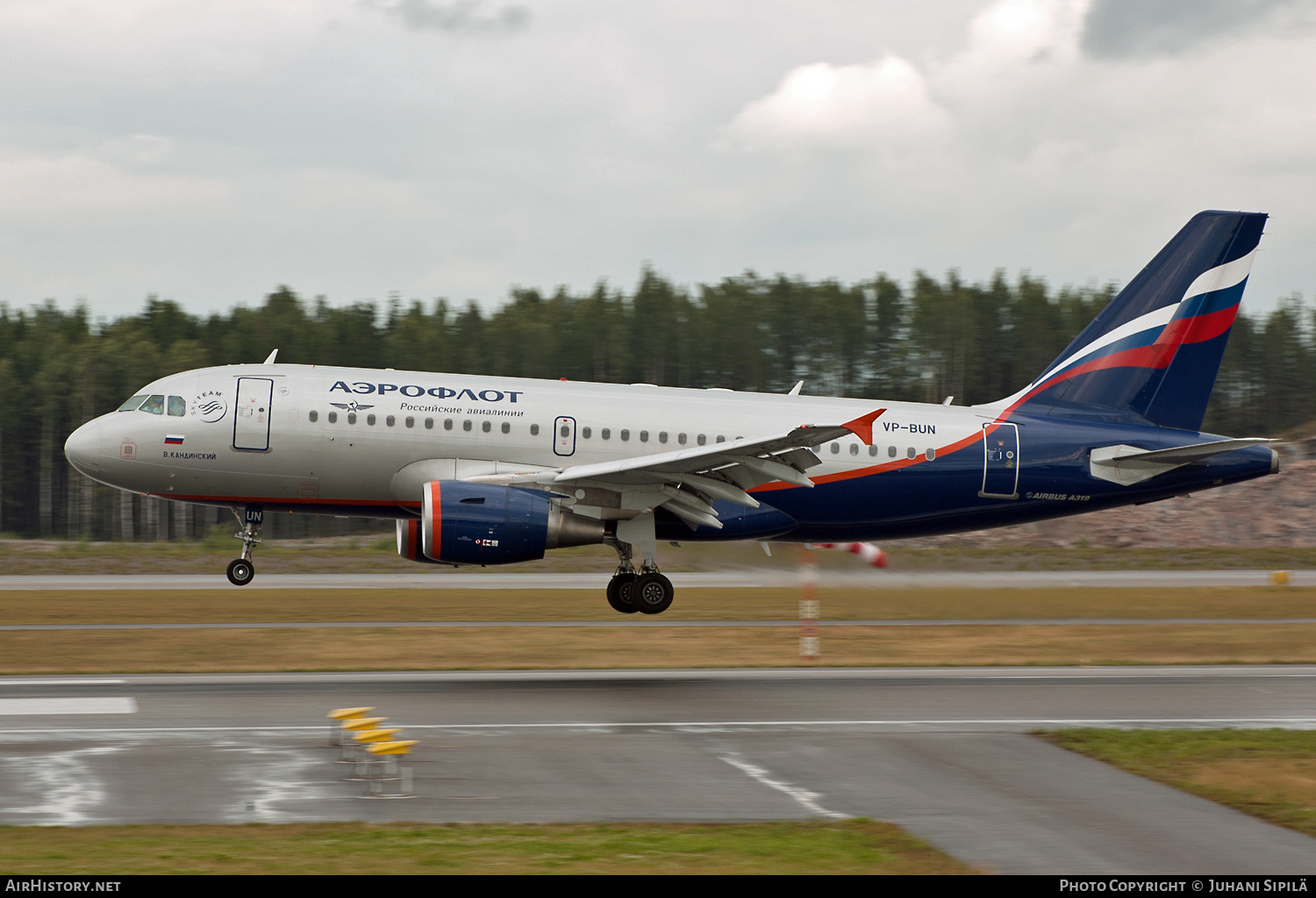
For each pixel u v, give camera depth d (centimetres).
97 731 6256
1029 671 8944
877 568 15525
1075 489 11719
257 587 14450
